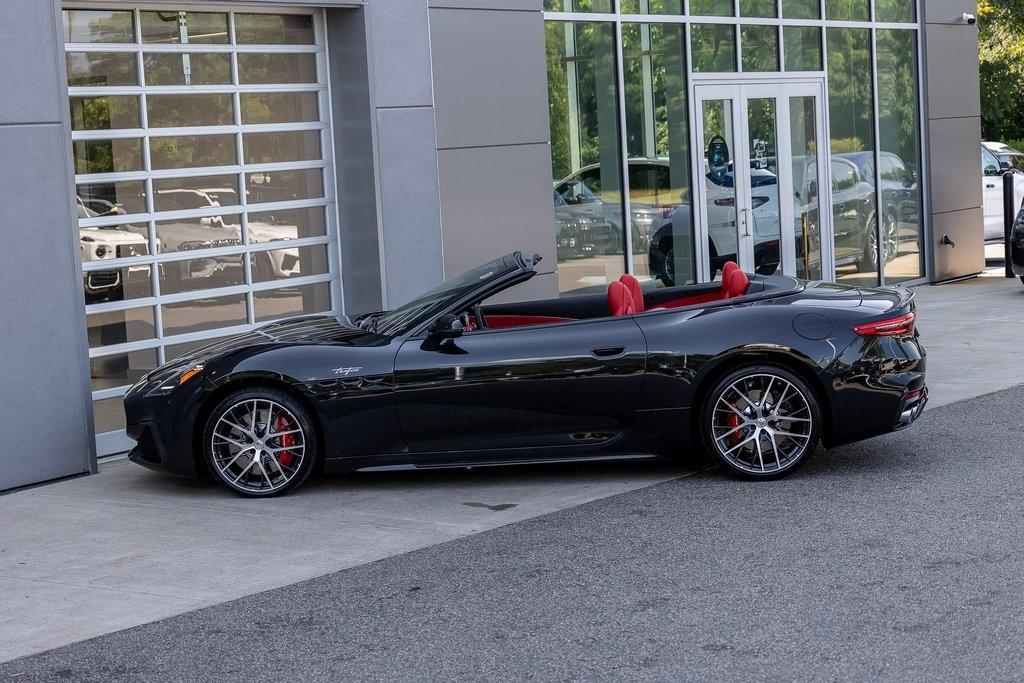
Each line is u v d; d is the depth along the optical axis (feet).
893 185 54.13
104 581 19.43
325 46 33.47
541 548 19.88
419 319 23.71
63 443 26.71
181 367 24.22
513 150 36.76
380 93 33.27
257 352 23.65
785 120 47.98
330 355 23.35
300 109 33.27
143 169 29.91
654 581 17.92
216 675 15.30
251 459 23.84
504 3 36.24
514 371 23.06
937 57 55.77
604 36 40.42
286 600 18.01
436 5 34.50
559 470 25.11
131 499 24.48
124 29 29.45
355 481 24.94
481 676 14.79
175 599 18.34
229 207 31.73
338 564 19.63
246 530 21.80
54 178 26.37
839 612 16.22
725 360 23.02
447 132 34.99
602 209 40.63
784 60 47.83
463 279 25.13
